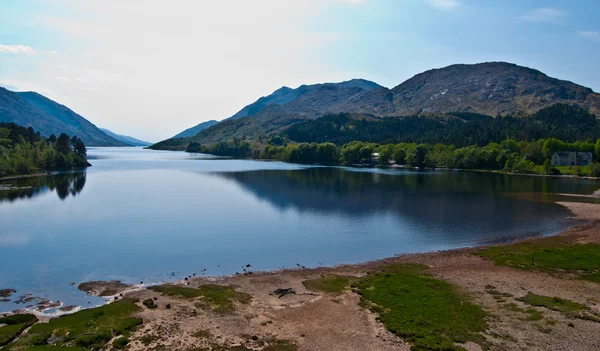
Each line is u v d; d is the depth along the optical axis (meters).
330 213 83.25
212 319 33.34
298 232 67.25
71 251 55.00
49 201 95.69
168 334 30.59
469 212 84.56
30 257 52.12
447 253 54.81
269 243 60.31
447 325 31.67
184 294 38.88
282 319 33.53
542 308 34.88
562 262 48.81
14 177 147.00
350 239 62.91
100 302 37.81
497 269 46.69
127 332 30.62
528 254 52.81
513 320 32.47
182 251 55.72
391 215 81.25
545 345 28.55
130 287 41.88
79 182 135.25
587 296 37.72
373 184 135.12
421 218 78.50
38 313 35.09
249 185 129.50
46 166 178.75
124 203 93.94
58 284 42.62
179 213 82.50
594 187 127.88
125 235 64.19
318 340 29.94
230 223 73.62
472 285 40.91
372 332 31.06
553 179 156.62
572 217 78.94
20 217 76.94
